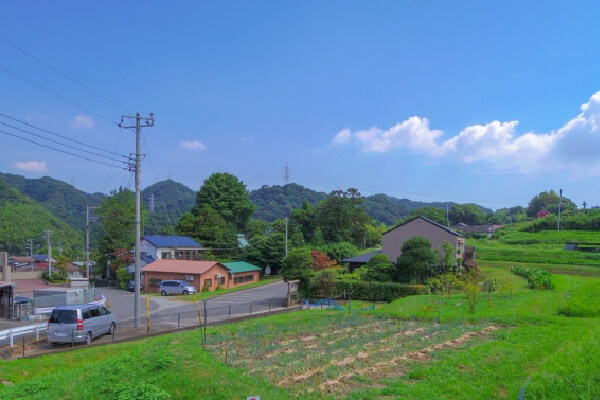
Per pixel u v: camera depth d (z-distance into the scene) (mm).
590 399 6430
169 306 32562
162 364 8992
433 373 9055
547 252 54469
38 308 25406
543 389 7082
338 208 65875
